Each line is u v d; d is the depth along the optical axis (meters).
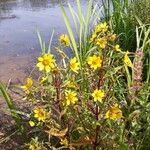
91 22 1.27
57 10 1.92
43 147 0.63
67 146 0.63
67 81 0.61
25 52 1.35
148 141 0.67
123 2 1.24
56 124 0.61
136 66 0.66
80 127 0.62
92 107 0.61
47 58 0.56
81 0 2.05
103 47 0.59
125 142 0.65
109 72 0.59
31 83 0.61
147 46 0.96
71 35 0.73
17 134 0.80
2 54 1.34
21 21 1.77
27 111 0.86
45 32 1.58
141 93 0.69
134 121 0.66
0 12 1.96
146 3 1.13
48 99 0.62
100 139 0.62
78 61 0.72
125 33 1.07
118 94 0.73
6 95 0.73
